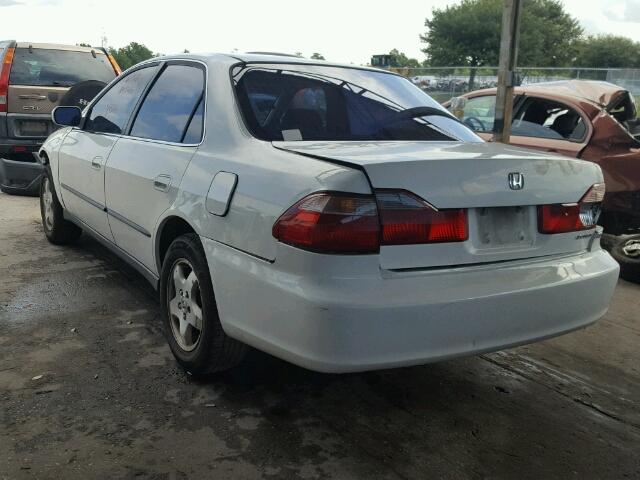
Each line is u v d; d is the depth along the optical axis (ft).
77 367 10.61
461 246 8.07
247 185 8.55
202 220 9.29
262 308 8.03
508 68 21.44
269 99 10.05
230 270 8.56
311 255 7.43
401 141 9.87
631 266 17.49
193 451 8.36
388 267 7.59
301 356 7.59
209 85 10.68
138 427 8.87
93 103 15.60
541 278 8.64
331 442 8.74
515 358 12.05
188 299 10.17
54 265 16.16
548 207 8.96
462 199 7.99
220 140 9.80
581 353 12.48
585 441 9.17
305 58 11.82
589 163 9.77
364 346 7.38
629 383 11.20
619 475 8.36
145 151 11.66
